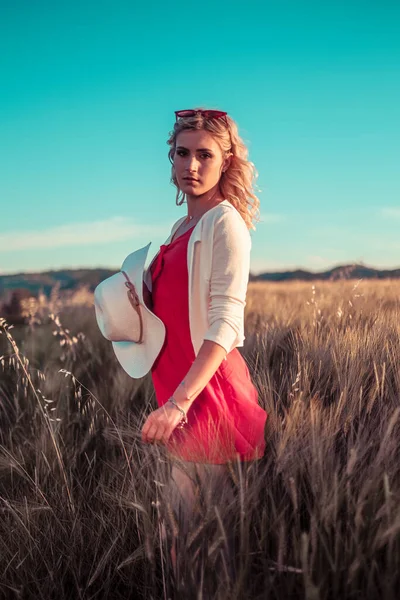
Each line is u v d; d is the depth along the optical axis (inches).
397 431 77.8
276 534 66.1
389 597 56.9
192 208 76.2
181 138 72.2
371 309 155.3
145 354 73.7
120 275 75.1
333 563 62.1
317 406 82.6
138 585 79.7
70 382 159.2
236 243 65.9
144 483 84.6
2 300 322.0
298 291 316.5
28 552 84.3
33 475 110.7
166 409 61.6
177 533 64.0
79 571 80.7
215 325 63.8
